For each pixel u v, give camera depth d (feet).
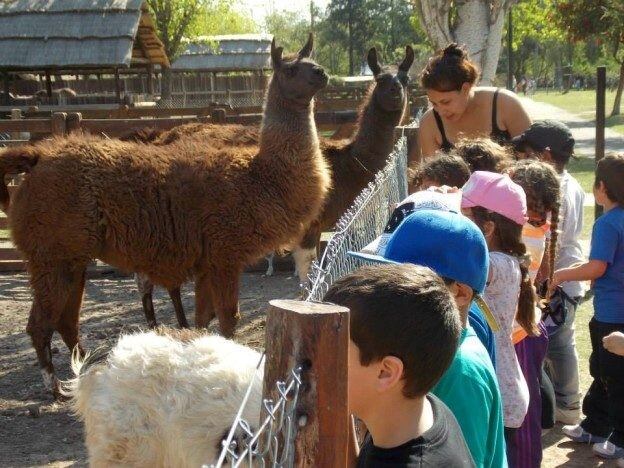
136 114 46.01
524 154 16.24
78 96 99.60
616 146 88.48
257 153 20.63
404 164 25.91
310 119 20.76
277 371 5.44
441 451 5.96
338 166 26.89
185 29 131.85
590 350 22.24
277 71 20.61
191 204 19.77
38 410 18.86
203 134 26.61
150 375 9.93
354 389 5.99
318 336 5.32
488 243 10.67
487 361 7.77
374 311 5.79
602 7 88.79
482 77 59.72
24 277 35.29
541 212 12.53
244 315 28.19
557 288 16.28
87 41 89.86
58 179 19.66
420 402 6.10
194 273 20.68
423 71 17.16
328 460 5.41
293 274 35.22
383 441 6.07
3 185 20.83
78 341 21.17
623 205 15.26
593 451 16.33
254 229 19.99
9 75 105.19
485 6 58.75
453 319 6.05
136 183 19.70
